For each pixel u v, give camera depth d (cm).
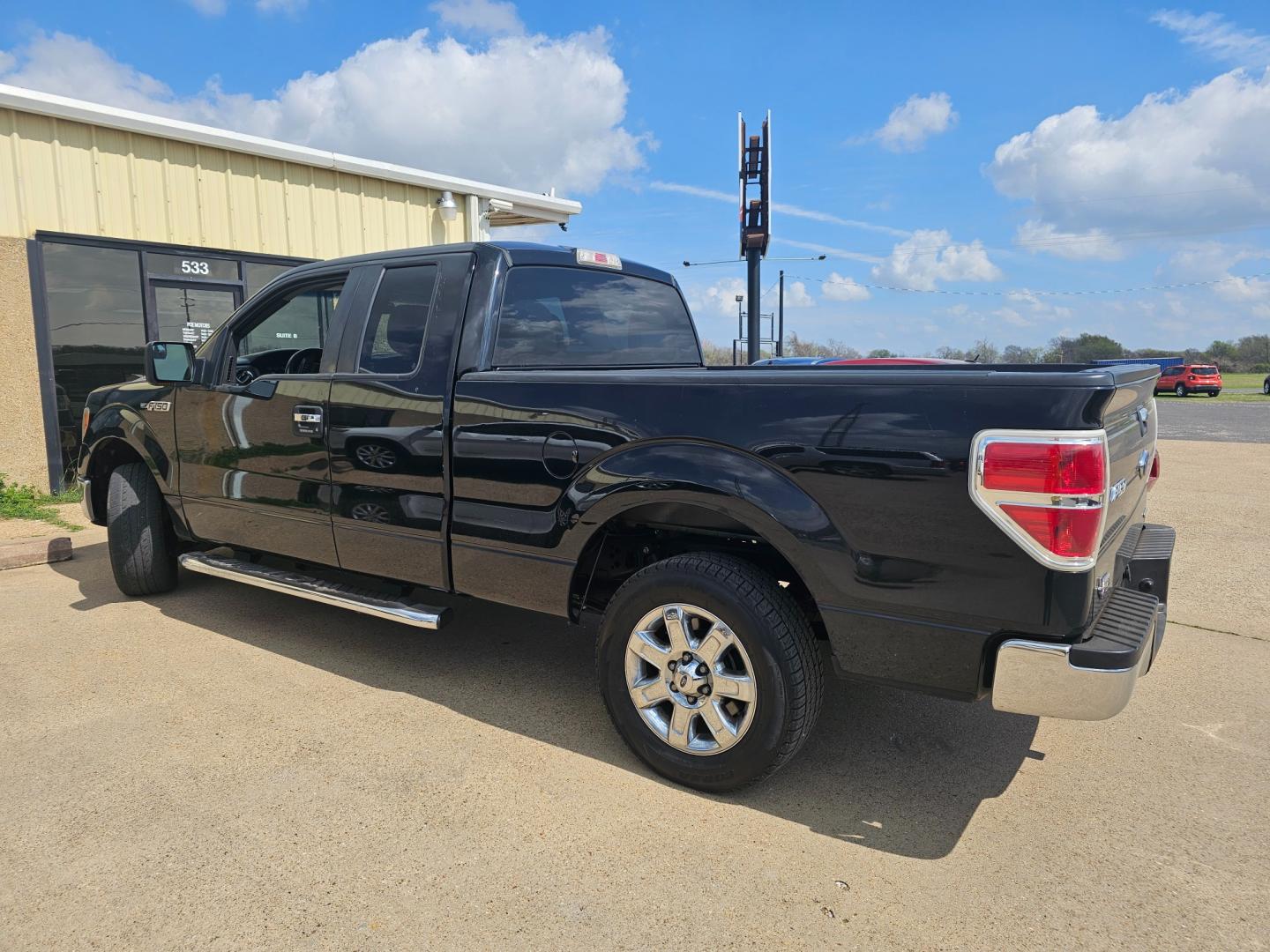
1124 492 265
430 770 293
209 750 304
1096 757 309
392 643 424
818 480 245
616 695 293
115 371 825
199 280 873
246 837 249
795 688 255
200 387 422
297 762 296
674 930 211
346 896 223
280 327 423
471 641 428
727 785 271
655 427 274
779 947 205
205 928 209
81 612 469
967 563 226
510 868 236
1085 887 230
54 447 788
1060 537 213
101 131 795
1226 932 212
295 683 369
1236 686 377
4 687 362
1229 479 1048
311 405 369
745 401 258
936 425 227
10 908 216
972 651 230
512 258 342
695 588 267
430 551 337
